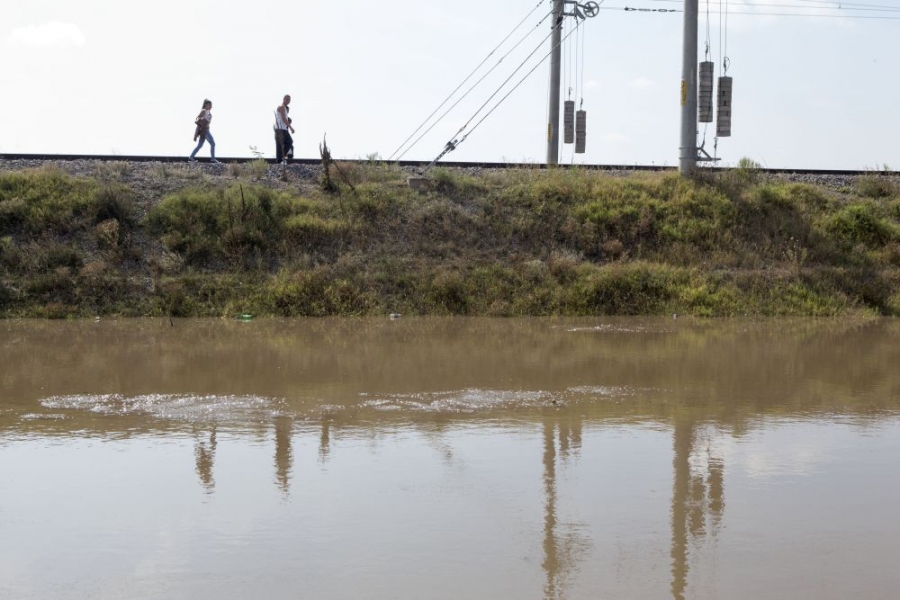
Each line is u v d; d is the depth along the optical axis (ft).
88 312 92.53
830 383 58.34
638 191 119.85
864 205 122.72
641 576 26.84
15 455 39.68
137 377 58.85
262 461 38.65
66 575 26.78
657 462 38.86
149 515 31.81
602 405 50.72
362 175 119.24
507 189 117.91
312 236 104.78
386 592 25.57
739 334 83.87
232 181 113.80
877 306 105.50
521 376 59.98
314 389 54.95
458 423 45.96
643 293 102.17
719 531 30.63
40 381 57.26
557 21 136.77
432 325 88.69
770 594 25.70
